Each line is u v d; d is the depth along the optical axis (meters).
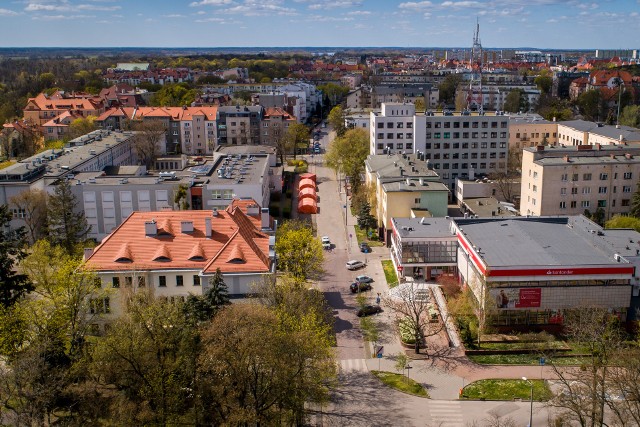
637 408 69.75
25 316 79.31
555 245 109.81
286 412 74.12
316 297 103.19
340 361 95.12
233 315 72.62
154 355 73.12
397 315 106.94
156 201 151.75
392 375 90.94
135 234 103.94
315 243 117.38
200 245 102.25
